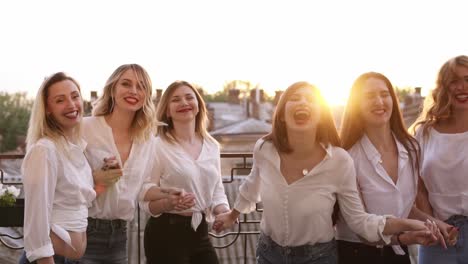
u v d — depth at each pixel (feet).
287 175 9.78
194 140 12.25
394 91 10.29
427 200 10.86
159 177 11.68
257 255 10.30
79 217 9.55
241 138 79.51
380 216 9.61
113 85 10.91
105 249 10.56
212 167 12.05
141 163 10.87
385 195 10.00
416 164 10.34
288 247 9.76
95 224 10.46
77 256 9.52
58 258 9.75
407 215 10.31
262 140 10.05
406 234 9.58
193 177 11.60
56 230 9.24
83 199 9.65
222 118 99.50
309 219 9.55
